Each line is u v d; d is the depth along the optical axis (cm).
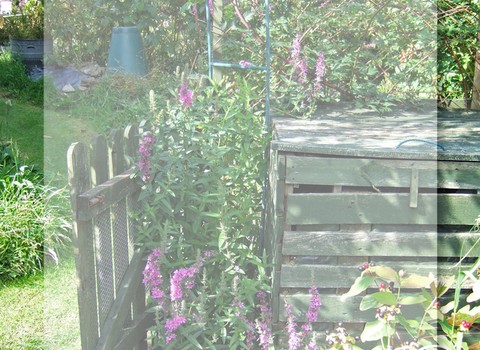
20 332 242
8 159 377
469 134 276
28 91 572
